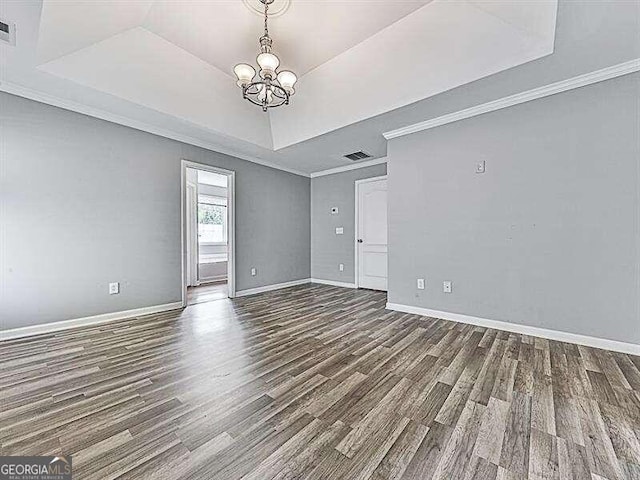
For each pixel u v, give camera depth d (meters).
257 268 4.93
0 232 2.59
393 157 3.65
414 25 2.36
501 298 2.89
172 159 3.76
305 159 4.93
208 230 7.26
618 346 2.32
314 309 3.76
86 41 2.30
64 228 2.91
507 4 1.94
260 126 4.00
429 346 2.47
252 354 2.31
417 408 1.58
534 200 2.69
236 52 2.76
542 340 2.60
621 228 2.31
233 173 4.54
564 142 2.54
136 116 3.24
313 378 1.92
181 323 3.14
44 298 2.80
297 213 5.70
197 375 1.96
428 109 3.02
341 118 3.42
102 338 2.67
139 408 1.58
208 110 3.41
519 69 2.32
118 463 1.19
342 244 5.53
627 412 1.52
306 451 1.26
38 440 1.32
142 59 2.64
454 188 3.17
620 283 2.32
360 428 1.42
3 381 1.87
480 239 3.01
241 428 1.42
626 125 2.28
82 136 3.02
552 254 2.61
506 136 2.83
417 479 1.12
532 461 1.20
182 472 1.15
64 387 1.80
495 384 1.82
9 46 2.09
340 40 2.59
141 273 3.48
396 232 3.65
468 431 1.39
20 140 2.67
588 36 1.97
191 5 2.20
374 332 2.84
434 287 3.35
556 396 1.68
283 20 2.35
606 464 1.18
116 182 3.27
